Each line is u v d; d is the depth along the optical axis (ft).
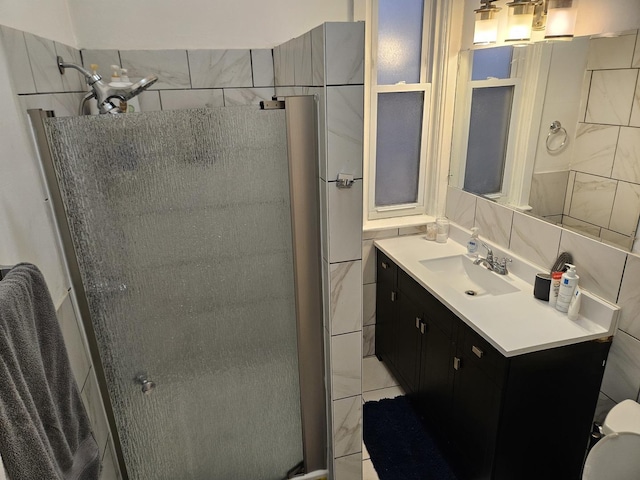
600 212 5.33
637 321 4.94
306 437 5.46
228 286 4.56
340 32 3.80
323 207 4.41
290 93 5.52
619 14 4.86
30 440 2.14
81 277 4.06
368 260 8.46
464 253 7.70
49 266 3.59
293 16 6.38
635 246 4.90
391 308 8.09
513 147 6.66
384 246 8.07
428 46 7.70
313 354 5.08
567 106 5.65
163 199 4.09
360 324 4.89
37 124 3.58
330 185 4.23
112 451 4.71
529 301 5.97
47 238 3.63
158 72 6.05
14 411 2.06
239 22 6.18
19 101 3.34
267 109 4.09
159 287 4.33
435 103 7.97
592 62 5.23
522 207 6.63
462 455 6.18
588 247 5.48
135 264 4.19
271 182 4.34
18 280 2.47
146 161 3.94
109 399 4.52
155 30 5.90
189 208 4.18
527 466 5.57
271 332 4.89
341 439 5.39
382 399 7.90
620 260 5.04
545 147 6.05
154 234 4.16
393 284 7.86
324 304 4.85
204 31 6.08
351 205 4.36
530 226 6.45
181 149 4.00
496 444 5.29
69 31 5.50
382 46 7.52
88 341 4.25
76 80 5.32
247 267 4.55
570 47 5.50
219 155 4.12
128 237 4.09
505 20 6.51
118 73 5.18
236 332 4.76
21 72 3.43
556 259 6.00
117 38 5.80
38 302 2.70
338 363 4.99
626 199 4.97
